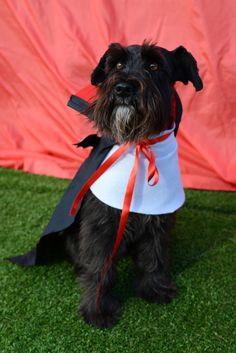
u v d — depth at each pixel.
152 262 0.98
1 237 1.19
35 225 1.24
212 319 0.93
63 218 0.95
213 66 1.28
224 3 1.24
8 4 1.44
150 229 0.94
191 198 1.36
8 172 1.52
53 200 1.36
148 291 0.99
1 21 1.47
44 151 1.56
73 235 1.02
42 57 1.43
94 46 1.38
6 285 1.02
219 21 1.25
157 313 0.95
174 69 0.90
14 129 1.58
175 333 0.90
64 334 0.89
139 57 0.86
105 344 0.87
